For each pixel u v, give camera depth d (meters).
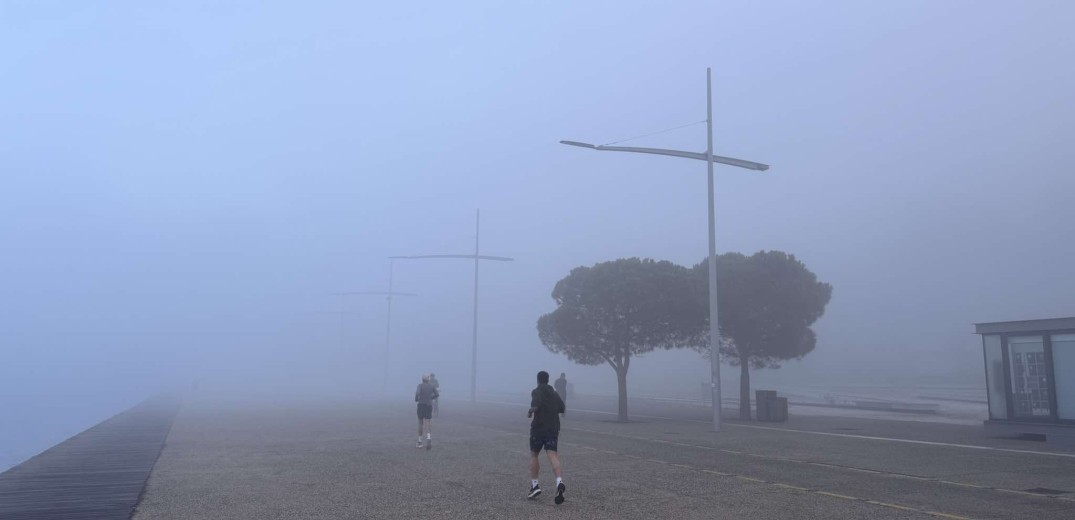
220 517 10.58
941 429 24.97
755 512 10.66
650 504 11.32
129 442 21.50
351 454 18.25
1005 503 11.31
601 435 23.31
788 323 31.81
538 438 11.84
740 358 32.12
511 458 17.27
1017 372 22.03
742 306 31.23
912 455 17.48
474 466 15.86
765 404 29.58
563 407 12.16
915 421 29.02
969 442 20.47
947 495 12.01
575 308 32.09
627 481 13.55
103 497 12.25
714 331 25.47
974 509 10.84
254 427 26.95
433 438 22.52
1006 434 21.98
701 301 31.28
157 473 15.05
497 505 11.34
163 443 21.17
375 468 15.62
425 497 12.06
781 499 11.68
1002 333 22.48
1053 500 11.56
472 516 10.53
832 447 19.31
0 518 10.58
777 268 32.28
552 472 14.79
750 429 25.50
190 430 25.69
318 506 11.33
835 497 11.83
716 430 24.80
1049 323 21.03
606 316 30.97
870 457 17.11
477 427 26.78
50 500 11.99
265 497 12.14
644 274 31.31
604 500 11.67
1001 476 14.09
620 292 30.67
